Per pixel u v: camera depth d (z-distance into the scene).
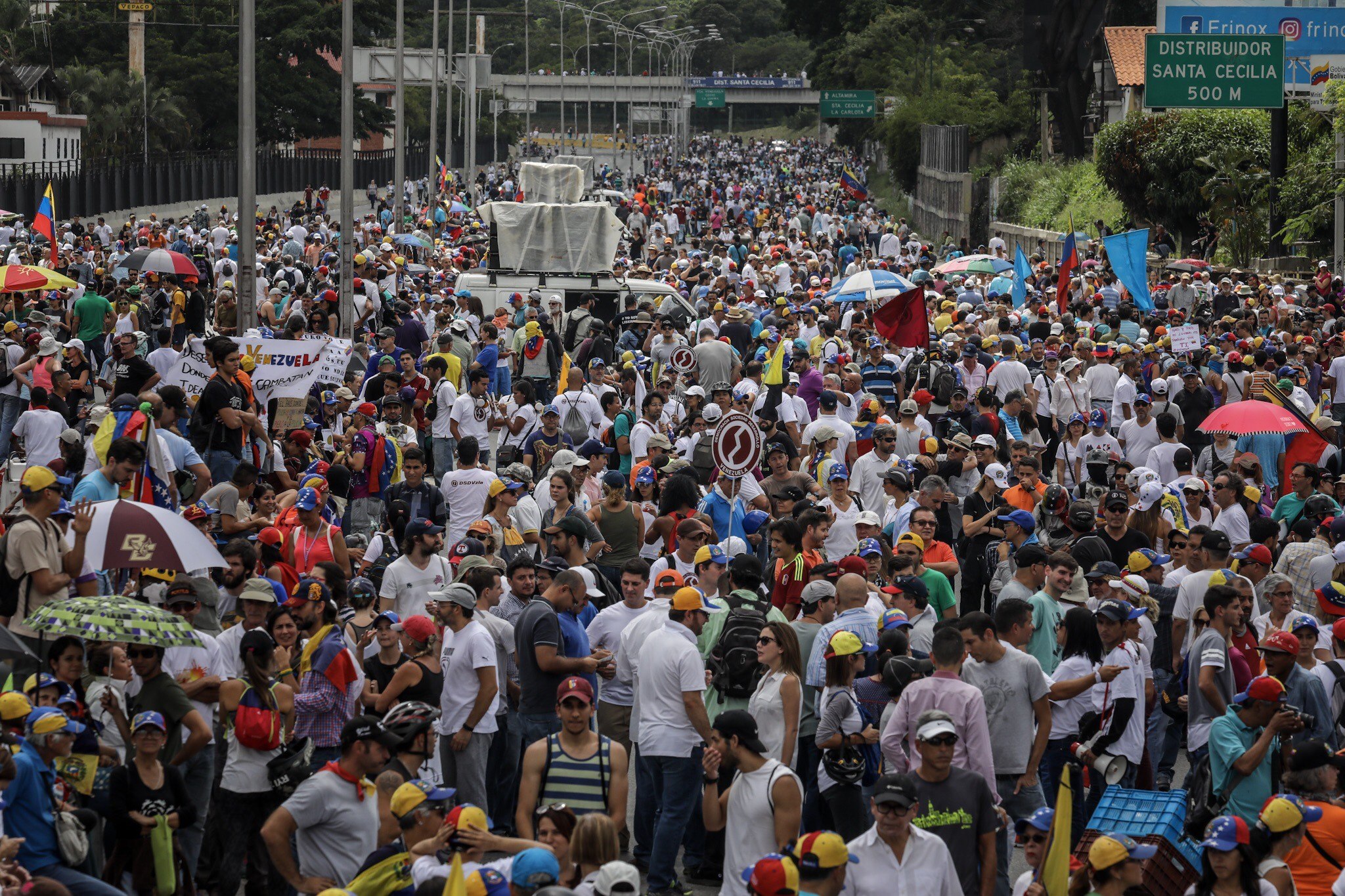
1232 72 125.50
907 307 64.38
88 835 24.25
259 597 28.23
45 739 23.41
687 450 49.94
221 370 42.94
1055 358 62.53
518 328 74.50
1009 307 84.38
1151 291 103.50
